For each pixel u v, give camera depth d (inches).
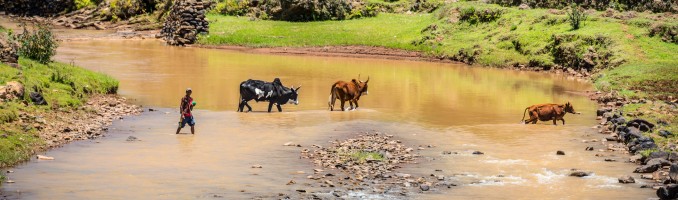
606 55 1477.6
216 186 519.8
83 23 2780.5
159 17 2669.8
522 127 807.7
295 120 828.0
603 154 654.5
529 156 645.9
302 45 1925.4
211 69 1401.3
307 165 597.0
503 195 507.5
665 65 1336.1
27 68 927.0
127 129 755.4
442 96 1083.9
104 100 940.6
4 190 494.3
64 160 599.2
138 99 989.2
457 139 730.8
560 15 1781.5
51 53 1053.2
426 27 1963.6
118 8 2797.7
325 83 1218.0
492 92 1147.3
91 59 1542.8
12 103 747.4
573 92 1172.5
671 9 1844.2
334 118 848.3
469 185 536.4
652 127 750.5
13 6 3280.0
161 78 1233.4
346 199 490.0
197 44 2021.4
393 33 2014.0
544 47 1606.8
